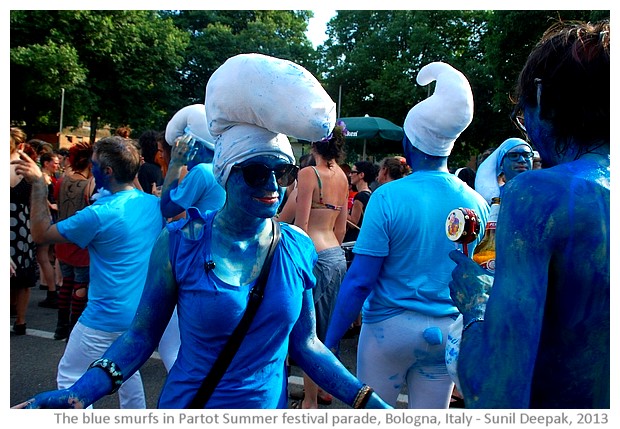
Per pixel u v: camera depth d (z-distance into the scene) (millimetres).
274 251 1726
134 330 1747
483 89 22156
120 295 2697
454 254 1460
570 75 1168
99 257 2711
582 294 1123
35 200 2641
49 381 4242
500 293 1130
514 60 16797
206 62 33875
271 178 1639
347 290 2434
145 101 29078
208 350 1658
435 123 2418
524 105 1286
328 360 1816
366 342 2498
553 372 1187
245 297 1650
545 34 1331
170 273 1711
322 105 1591
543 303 1101
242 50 34219
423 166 2531
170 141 3340
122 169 2820
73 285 5230
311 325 1838
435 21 27062
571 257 1110
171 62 29609
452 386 2441
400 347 2379
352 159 19281
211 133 1722
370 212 2430
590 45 1161
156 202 3004
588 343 1153
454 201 2410
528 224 1120
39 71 23547
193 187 2971
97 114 27906
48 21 24641
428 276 2363
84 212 2639
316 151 3791
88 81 26703
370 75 28234
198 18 36500
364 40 29453
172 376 1729
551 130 1233
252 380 1667
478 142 23719
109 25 26234
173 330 2779
